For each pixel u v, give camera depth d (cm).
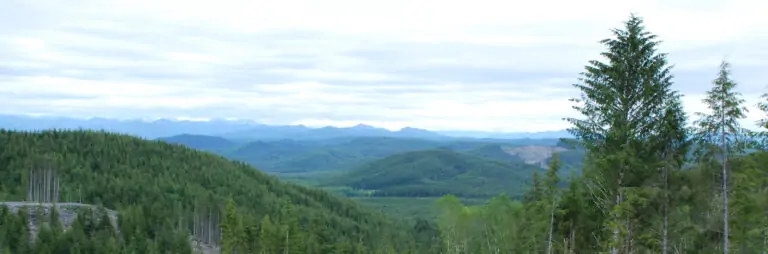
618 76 3158
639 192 3222
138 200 16475
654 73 3112
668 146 3228
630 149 3133
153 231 11644
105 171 19050
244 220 10200
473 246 6419
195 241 13662
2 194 14875
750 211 3306
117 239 10538
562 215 4119
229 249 9681
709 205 3475
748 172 3048
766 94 2933
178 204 16000
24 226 9894
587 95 3269
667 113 3108
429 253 12975
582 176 3647
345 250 10988
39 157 17400
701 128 3062
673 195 3394
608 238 3628
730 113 2922
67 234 9781
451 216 6538
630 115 3184
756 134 2948
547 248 4322
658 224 3506
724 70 2925
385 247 14000
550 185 4075
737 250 3625
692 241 4103
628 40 3130
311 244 10138
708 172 3281
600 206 3669
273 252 9144
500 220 5938
